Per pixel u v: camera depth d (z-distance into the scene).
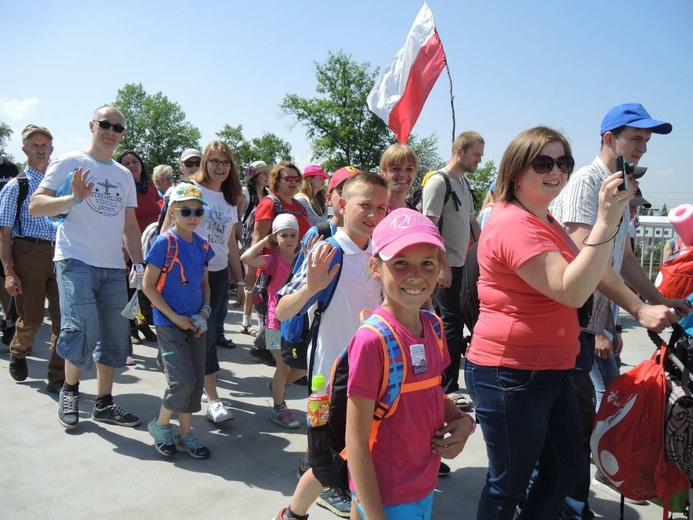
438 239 1.91
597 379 3.19
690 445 2.46
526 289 2.24
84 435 3.88
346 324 2.71
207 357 4.18
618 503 3.28
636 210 5.68
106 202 4.02
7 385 4.76
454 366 4.68
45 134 4.82
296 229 4.44
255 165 7.23
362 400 1.81
